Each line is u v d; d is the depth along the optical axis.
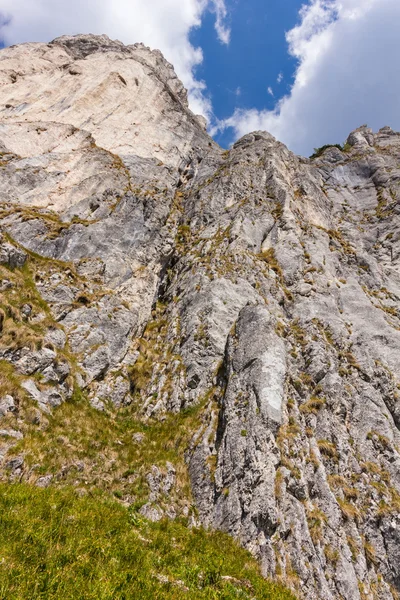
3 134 38.25
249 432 17.33
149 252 32.44
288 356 22.94
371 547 15.79
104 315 25.19
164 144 49.50
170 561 10.03
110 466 16.72
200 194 40.88
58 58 57.09
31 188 34.50
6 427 15.30
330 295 29.09
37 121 42.53
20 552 7.20
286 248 32.50
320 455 18.08
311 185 44.19
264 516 14.38
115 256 30.22
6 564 6.69
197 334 24.22
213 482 16.67
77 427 17.84
